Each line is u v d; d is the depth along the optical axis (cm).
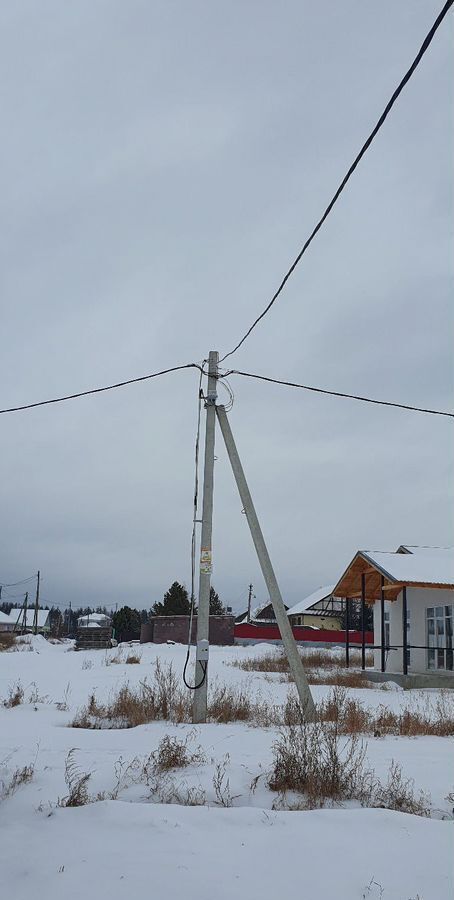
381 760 859
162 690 1307
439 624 2531
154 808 624
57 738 1010
